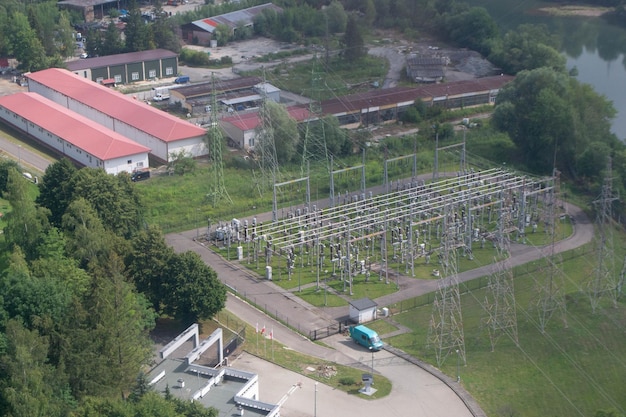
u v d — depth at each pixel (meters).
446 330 141.75
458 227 170.12
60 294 126.44
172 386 116.12
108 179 165.62
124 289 124.25
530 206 188.62
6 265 150.88
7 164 190.38
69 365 112.56
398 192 180.25
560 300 151.25
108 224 162.25
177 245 173.88
